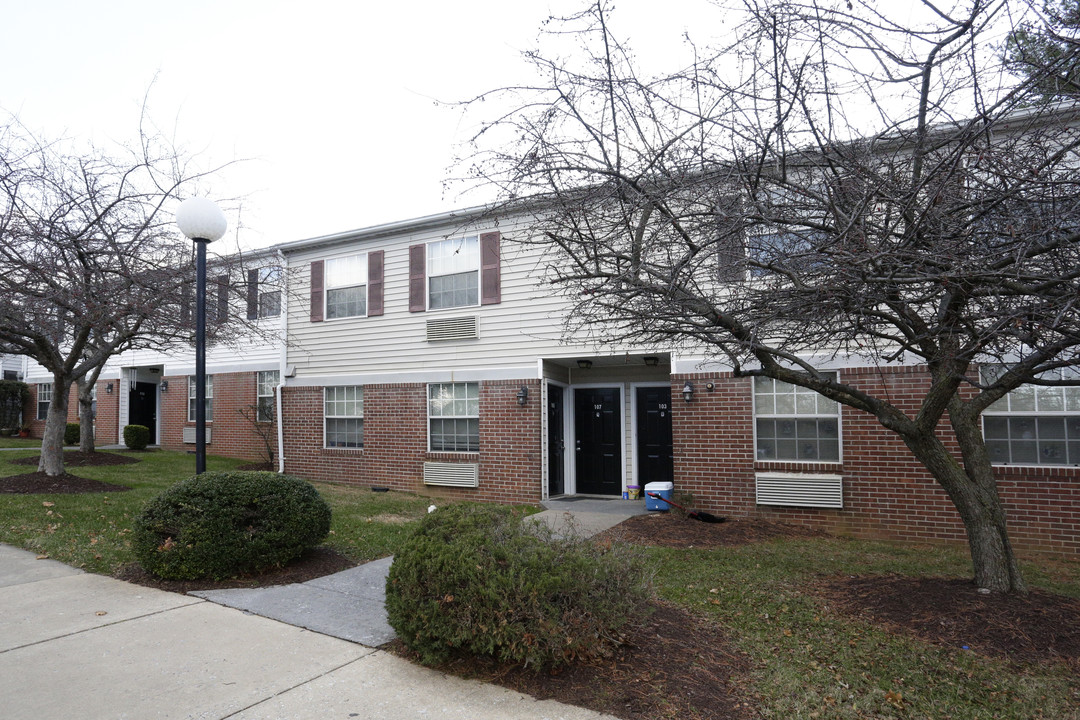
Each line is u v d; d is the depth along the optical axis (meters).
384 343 12.87
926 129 4.59
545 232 5.51
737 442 9.45
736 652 4.46
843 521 8.74
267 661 4.20
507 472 11.45
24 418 22.06
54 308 8.72
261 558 6.12
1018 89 3.80
